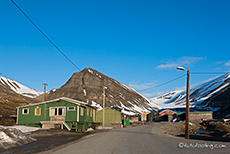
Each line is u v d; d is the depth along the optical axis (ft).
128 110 604.08
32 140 61.52
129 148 43.73
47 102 118.21
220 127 203.10
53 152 40.57
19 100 329.31
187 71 83.46
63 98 121.08
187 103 81.61
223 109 547.49
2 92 354.54
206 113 349.20
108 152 38.52
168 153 36.78
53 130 102.47
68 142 59.11
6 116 134.00
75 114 113.70
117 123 226.17
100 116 228.84
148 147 45.24
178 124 253.24
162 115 408.05
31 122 118.32
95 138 70.59
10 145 48.93
